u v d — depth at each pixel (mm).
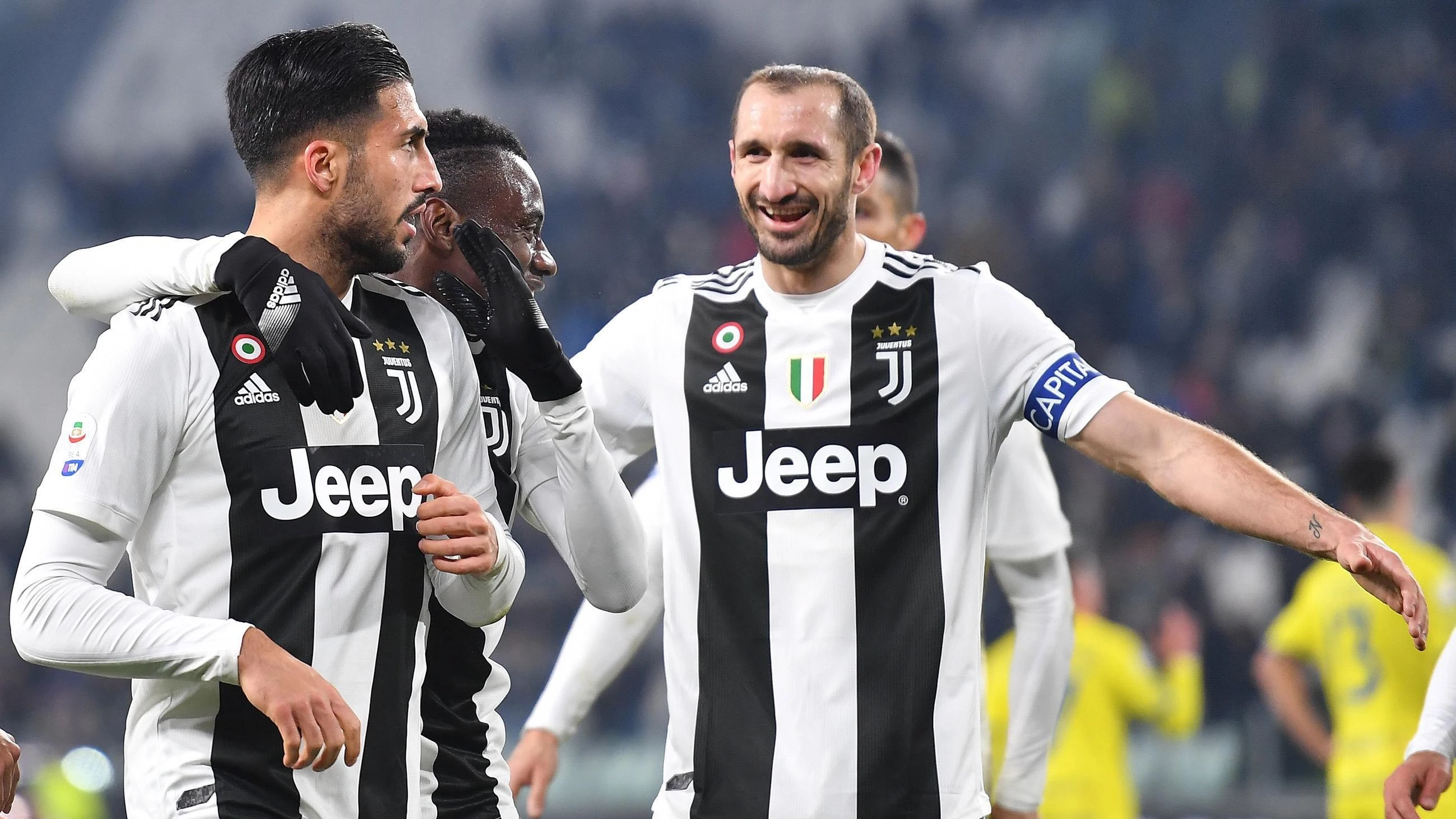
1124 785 22406
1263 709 32906
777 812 10750
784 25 61250
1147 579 39281
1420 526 43812
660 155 58781
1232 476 9844
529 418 10781
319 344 8656
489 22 61844
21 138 60625
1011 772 13719
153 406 8867
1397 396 49188
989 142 59188
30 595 8594
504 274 9664
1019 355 10812
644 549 10727
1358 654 20484
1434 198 54125
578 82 60844
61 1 62188
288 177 9391
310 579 9117
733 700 10969
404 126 9508
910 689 10750
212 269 8875
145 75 61188
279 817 9047
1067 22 60281
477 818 10414
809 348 11102
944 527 10867
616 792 34594
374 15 62062
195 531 9031
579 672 13727
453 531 8969
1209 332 51812
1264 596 39750
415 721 9586
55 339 55500
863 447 10930
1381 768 20109
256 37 61688
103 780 27406
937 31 60938
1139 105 58469
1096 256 54531
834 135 10758
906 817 10680
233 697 9070
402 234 9578
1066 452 42250
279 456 9078
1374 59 57375
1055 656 13617
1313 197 54781
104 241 58219
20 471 46781
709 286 11586
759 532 10992
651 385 11461
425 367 9766
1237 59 58406
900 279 11164
